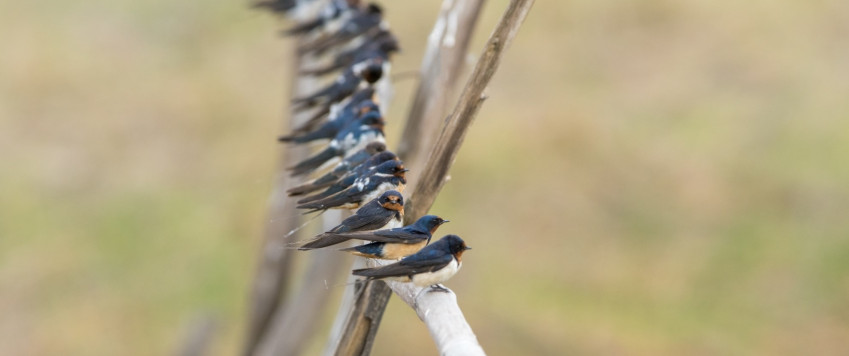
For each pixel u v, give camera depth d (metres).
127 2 30.84
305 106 9.20
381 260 6.07
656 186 21.58
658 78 25.62
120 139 24.23
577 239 20.36
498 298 18.61
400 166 6.73
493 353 17.34
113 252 20.72
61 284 19.83
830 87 24.70
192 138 24.53
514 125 23.62
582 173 22.14
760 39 26.83
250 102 25.80
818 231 19.89
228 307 19.19
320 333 18.12
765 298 18.36
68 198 22.53
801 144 22.59
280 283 14.40
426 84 8.95
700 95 24.62
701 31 27.44
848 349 17.22
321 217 13.03
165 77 27.12
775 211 20.77
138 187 22.81
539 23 27.97
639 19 27.77
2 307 19.20
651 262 19.69
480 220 20.83
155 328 18.61
